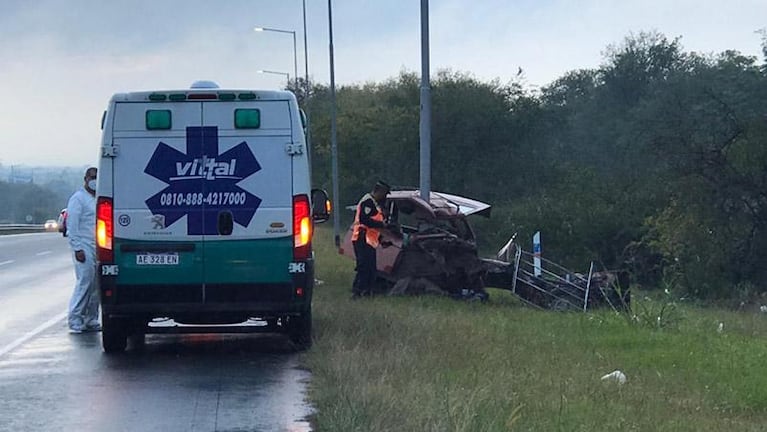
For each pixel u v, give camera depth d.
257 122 11.41
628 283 18.55
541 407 8.63
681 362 11.40
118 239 11.29
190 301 11.39
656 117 39.41
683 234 31.44
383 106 58.72
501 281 18.67
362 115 56.75
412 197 19.22
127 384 10.29
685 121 32.72
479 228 38.03
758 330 17.08
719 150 31.27
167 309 11.39
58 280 23.33
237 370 11.07
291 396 9.62
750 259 30.81
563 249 35.19
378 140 52.53
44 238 48.41
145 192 11.31
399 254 18.19
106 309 11.35
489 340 12.54
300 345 12.23
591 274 18.28
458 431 7.39
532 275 18.84
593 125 61.88
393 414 8.07
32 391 9.95
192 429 8.34
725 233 31.06
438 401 8.30
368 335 12.64
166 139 11.34
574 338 13.18
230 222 11.36
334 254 31.94
